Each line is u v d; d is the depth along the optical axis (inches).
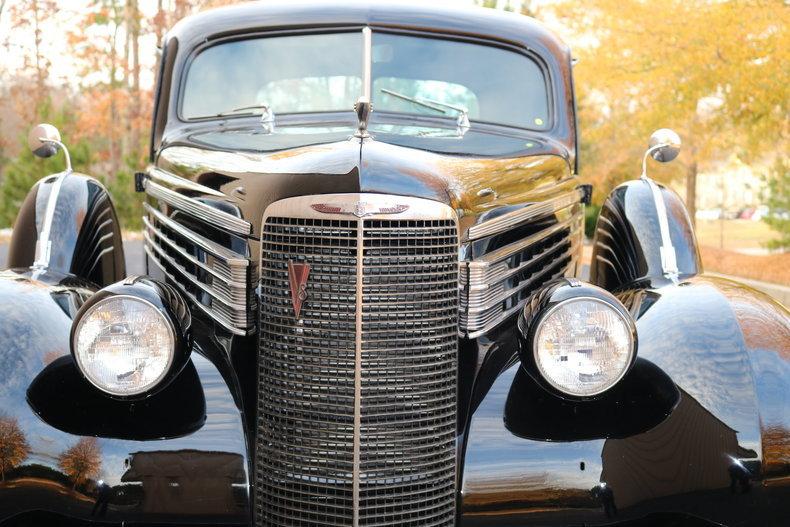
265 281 100.5
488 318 112.0
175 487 97.4
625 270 134.9
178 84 158.2
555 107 158.7
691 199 663.8
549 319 96.9
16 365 98.3
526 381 105.0
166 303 98.3
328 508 98.0
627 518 97.5
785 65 480.1
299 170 101.1
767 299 110.3
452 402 101.9
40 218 136.6
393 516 98.4
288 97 152.4
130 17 805.9
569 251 139.1
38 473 94.5
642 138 608.4
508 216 116.4
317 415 97.7
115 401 100.1
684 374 100.8
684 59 515.8
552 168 136.9
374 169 98.0
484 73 155.9
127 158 663.1
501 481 98.8
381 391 97.4
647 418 99.8
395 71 151.3
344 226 95.3
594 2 553.0
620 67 558.3
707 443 96.7
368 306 96.1
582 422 100.6
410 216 96.5
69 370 100.7
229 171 115.8
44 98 855.1
